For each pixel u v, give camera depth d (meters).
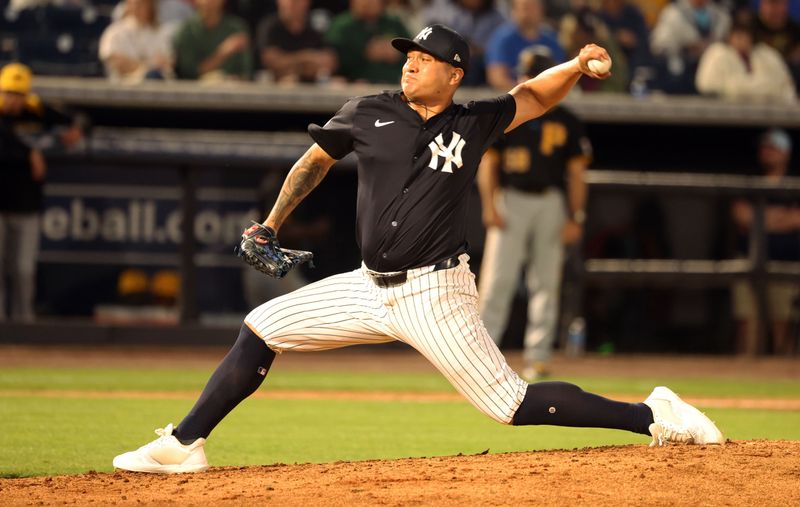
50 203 40.50
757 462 14.11
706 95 45.78
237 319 41.19
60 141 39.47
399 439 21.48
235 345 14.92
